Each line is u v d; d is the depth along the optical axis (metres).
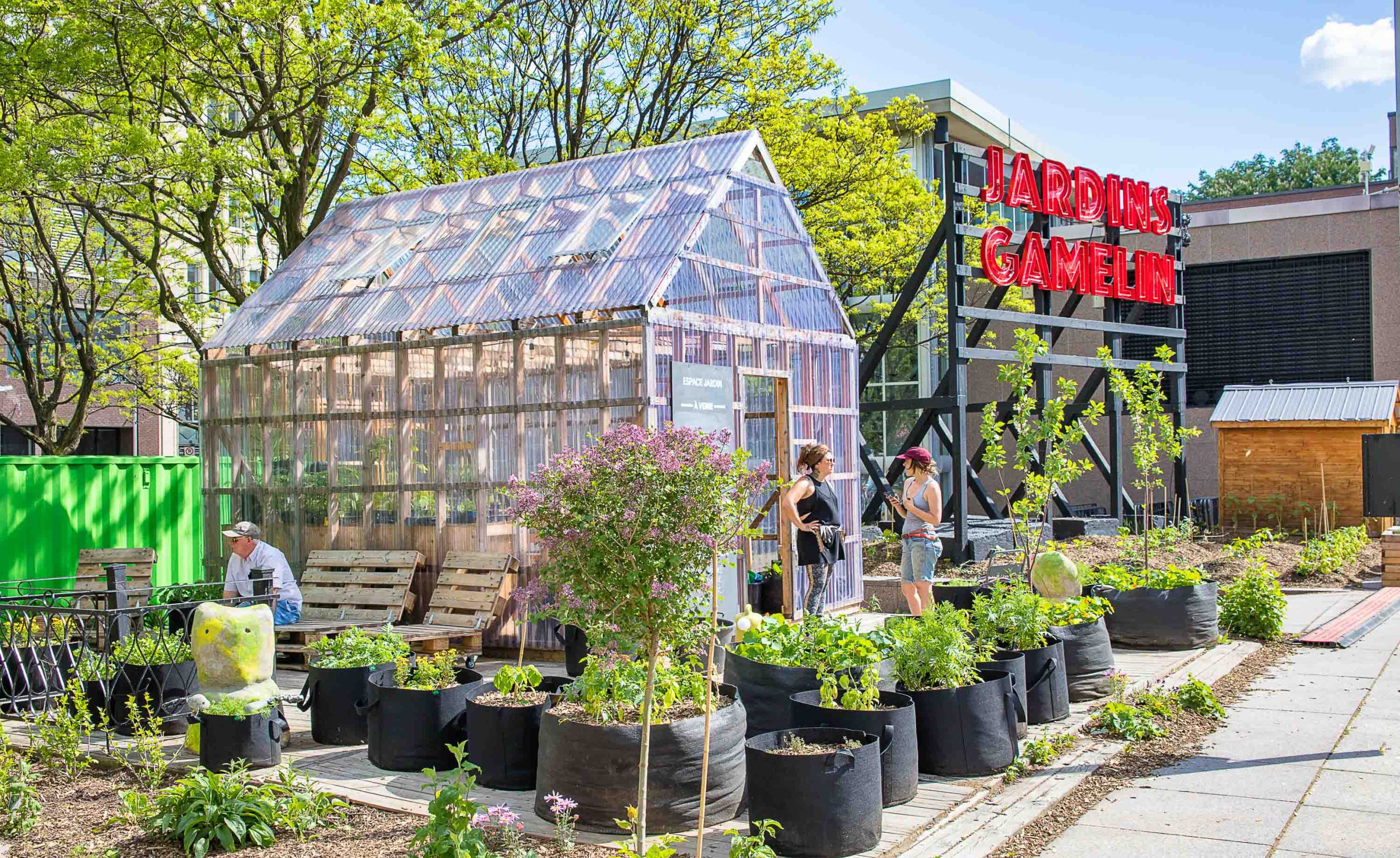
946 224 15.59
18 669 8.82
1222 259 24.91
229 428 12.54
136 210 15.59
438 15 16.36
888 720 5.90
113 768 6.93
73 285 20.55
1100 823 5.66
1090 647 8.51
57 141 13.21
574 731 5.62
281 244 16.89
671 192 11.43
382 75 15.66
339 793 6.25
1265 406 20.09
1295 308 24.27
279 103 15.59
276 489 12.16
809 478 10.25
